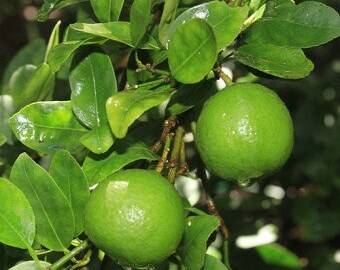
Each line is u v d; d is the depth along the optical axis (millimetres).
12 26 1285
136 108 375
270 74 414
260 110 384
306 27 421
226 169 389
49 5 458
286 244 861
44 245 414
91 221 373
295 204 816
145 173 378
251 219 733
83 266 412
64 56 415
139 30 409
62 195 406
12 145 532
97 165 407
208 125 389
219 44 392
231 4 427
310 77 887
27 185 409
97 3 432
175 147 420
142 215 365
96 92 431
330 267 833
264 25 427
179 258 428
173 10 412
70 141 433
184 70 389
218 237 643
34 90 494
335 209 817
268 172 393
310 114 860
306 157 837
